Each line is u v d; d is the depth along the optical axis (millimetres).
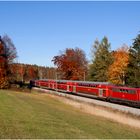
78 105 57125
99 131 26906
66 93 83188
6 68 93875
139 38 74875
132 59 75188
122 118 41469
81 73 108250
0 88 91750
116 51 92312
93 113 47000
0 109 35094
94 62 97125
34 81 113875
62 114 37938
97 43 97875
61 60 108500
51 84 95562
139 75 73125
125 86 55906
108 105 55312
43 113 36219
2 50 93062
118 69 83375
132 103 51812
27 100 55594
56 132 23953
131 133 28531
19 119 28891
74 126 28250
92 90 67875
